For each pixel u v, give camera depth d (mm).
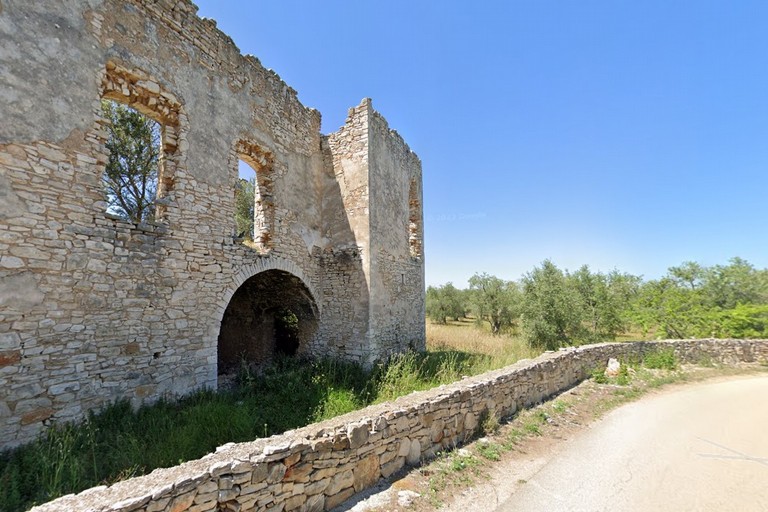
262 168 7820
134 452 3676
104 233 4660
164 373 5258
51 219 4164
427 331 17578
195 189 5922
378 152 9625
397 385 6988
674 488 3438
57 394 4102
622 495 3287
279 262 7676
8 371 3742
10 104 3896
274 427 5031
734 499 3254
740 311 14422
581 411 5918
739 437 4879
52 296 4129
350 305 8719
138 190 11500
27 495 3000
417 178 13008
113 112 10477
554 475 3656
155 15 5488
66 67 4387
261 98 7578
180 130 5758
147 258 5145
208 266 6043
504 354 11305
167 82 5590
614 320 15008
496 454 4059
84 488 3141
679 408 6359
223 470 2371
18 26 3998
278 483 2617
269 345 9836
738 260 19062
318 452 2883
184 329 5586
